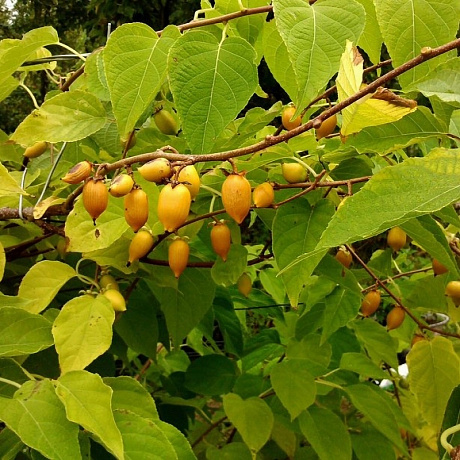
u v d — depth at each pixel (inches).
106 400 15.0
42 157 27.6
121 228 19.9
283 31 15.4
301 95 15.2
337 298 26.6
